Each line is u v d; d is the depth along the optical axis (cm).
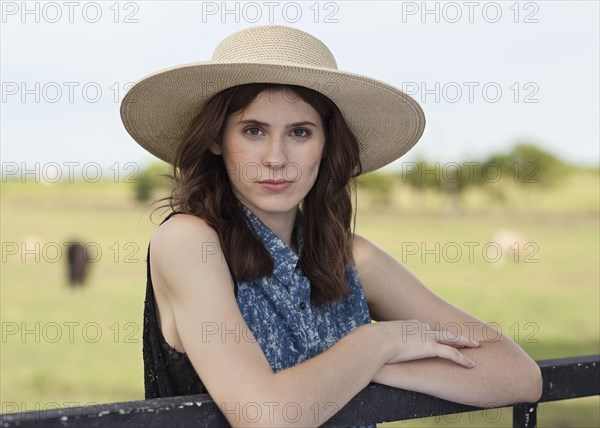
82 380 1430
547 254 3269
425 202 4141
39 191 4219
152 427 149
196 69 203
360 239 243
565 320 1988
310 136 211
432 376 186
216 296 188
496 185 4412
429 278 2688
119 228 3466
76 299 2284
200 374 178
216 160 214
